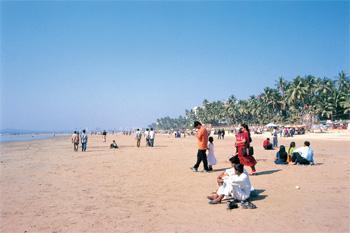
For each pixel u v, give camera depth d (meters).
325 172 13.44
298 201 8.48
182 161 19.23
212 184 11.19
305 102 104.38
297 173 13.20
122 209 8.06
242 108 139.12
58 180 12.55
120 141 58.44
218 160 18.97
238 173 8.48
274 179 11.77
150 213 7.68
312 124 94.94
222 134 63.69
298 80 101.19
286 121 117.19
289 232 6.19
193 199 9.05
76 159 21.67
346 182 11.09
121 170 15.34
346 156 21.52
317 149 29.48
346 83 102.62
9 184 11.71
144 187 10.91
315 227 6.45
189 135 103.88
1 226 6.79
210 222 6.89
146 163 18.28
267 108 126.56
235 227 6.53
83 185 11.41
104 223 6.94
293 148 16.92
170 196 9.47
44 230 6.53
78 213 7.73
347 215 7.21
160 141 55.56
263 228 6.43
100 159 21.23
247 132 13.13
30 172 14.99
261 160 18.59
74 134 30.50
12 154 27.97
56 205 8.52
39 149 35.78
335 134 65.56
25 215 7.59
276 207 7.96
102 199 9.19
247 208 7.89
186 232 6.29
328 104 97.44
